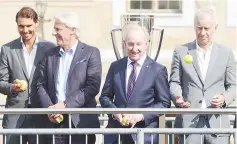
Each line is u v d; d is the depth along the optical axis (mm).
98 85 12875
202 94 12953
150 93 12570
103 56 21891
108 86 12773
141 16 15219
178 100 12727
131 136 12359
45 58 13031
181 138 12703
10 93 13312
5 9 22031
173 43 22125
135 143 12320
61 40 12867
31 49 13477
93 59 12898
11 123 13383
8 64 13500
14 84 13156
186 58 13000
